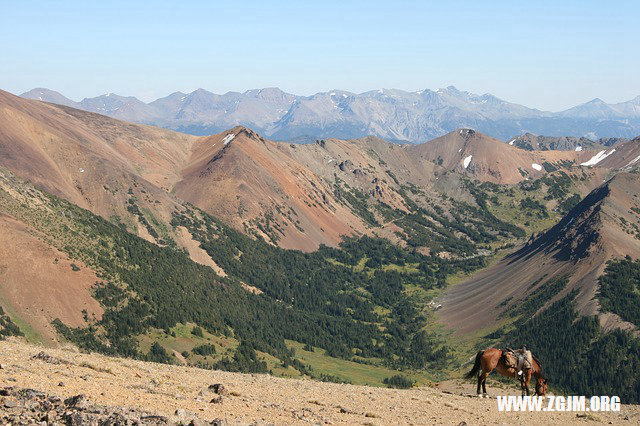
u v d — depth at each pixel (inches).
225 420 906.1
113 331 5772.6
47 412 836.0
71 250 6619.1
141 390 1088.2
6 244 5880.9
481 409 1464.1
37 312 5423.2
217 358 6102.4
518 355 1619.1
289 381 1660.9
